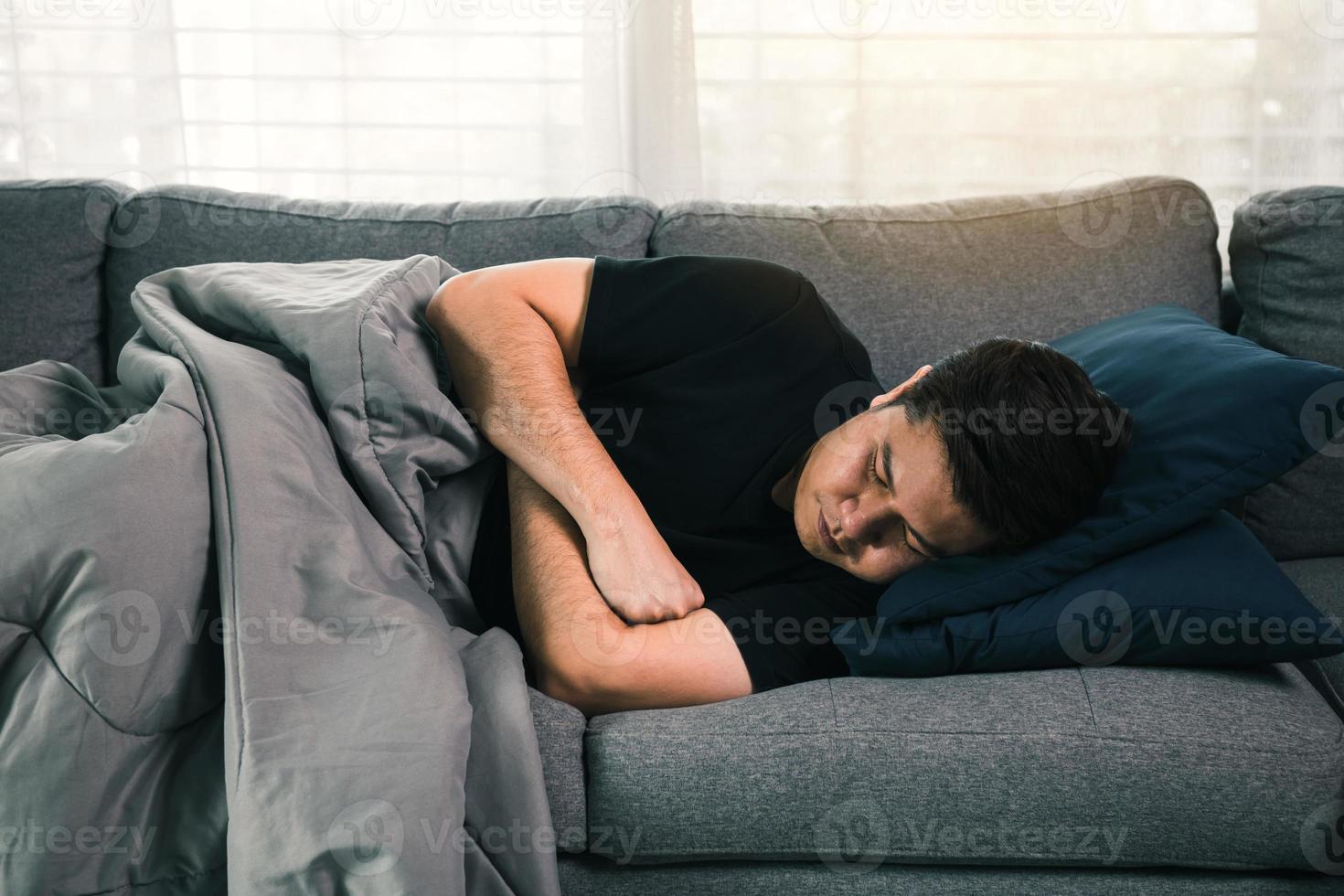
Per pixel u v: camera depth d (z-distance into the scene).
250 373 0.98
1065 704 0.96
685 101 1.84
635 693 1.02
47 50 1.85
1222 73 1.86
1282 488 1.41
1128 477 1.07
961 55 1.87
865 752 0.92
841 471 1.11
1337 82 1.83
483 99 1.89
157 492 0.87
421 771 0.81
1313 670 1.17
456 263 1.49
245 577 0.87
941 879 0.95
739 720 0.96
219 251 1.48
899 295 1.48
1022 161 1.89
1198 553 1.03
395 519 1.04
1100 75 1.87
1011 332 1.47
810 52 1.87
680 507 1.17
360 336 1.03
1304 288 1.44
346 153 1.90
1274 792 0.91
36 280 1.45
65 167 1.88
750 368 1.20
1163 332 1.26
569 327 1.20
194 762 0.87
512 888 0.87
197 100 1.87
